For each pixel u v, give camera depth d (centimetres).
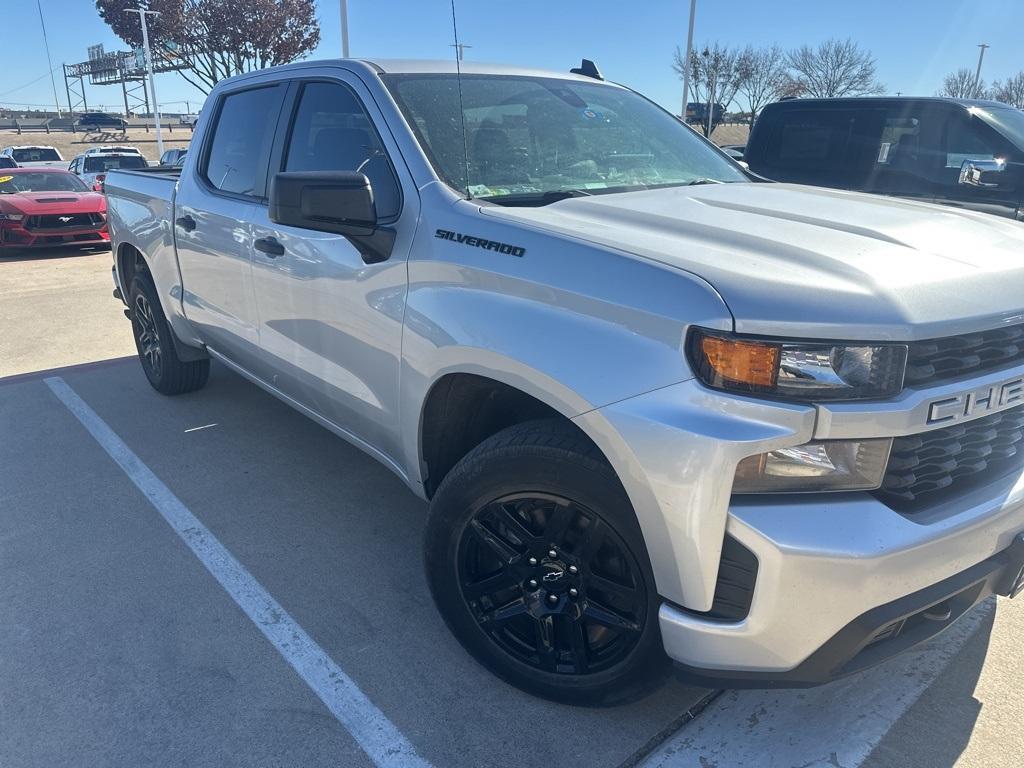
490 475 229
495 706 248
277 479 408
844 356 179
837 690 254
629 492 195
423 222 257
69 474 415
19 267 1111
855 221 240
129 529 358
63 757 229
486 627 250
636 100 377
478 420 265
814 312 179
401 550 341
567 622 233
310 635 283
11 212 1170
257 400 526
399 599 305
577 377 201
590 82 369
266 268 338
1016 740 232
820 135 645
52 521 365
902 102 602
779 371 179
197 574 322
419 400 256
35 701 251
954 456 199
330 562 331
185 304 438
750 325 179
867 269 194
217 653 273
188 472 417
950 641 276
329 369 310
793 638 185
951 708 245
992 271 206
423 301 249
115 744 234
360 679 261
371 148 292
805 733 236
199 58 2814
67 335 714
